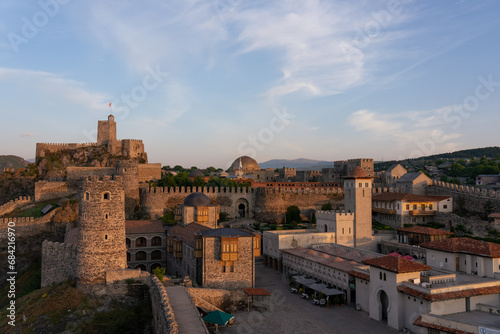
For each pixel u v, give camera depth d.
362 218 99.75
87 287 60.78
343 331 54.06
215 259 67.50
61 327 54.88
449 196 117.06
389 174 156.00
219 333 53.66
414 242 92.94
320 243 95.50
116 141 165.50
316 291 72.50
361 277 62.59
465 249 66.31
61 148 162.25
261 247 107.75
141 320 57.06
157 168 155.12
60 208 109.38
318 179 191.12
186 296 55.84
